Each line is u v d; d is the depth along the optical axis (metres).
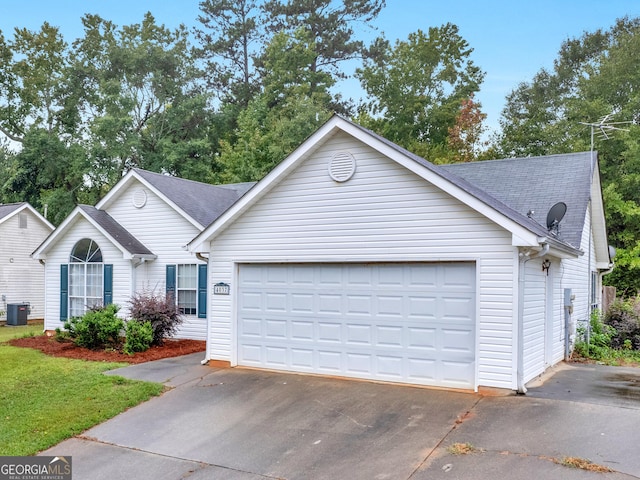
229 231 10.70
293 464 6.09
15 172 32.38
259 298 10.46
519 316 7.93
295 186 9.98
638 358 12.07
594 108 25.81
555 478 5.19
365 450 6.29
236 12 38.75
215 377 9.82
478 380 8.20
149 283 15.45
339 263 9.61
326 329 9.73
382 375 9.13
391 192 9.04
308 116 28.61
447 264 8.66
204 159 33.53
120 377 9.81
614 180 24.64
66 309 16.14
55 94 33.78
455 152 30.61
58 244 16.48
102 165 31.16
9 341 15.14
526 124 30.00
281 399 8.37
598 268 16.92
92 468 6.31
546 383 8.73
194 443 6.89
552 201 12.16
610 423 6.54
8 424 7.63
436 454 6.00
